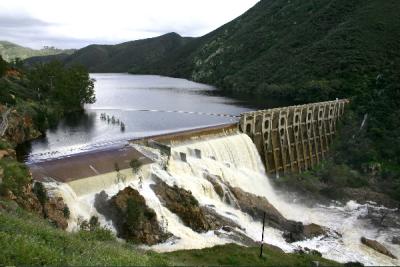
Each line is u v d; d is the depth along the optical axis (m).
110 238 46.72
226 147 91.19
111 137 112.38
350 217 83.81
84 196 59.34
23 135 99.50
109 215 57.47
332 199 92.75
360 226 79.81
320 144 125.06
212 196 73.56
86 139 107.94
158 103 193.88
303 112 118.25
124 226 56.28
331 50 194.75
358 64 169.75
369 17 199.38
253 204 74.56
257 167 99.38
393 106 132.75
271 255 57.53
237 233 63.41
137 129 127.25
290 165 112.94
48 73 149.62
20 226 34.03
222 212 68.56
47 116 121.06
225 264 51.12
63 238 34.88
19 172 52.91
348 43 189.50
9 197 48.06
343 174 104.00
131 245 49.00
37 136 106.38
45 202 53.22
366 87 152.62
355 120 133.12
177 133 87.31
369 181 103.88
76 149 89.94
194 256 52.44
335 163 118.56
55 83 148.00
